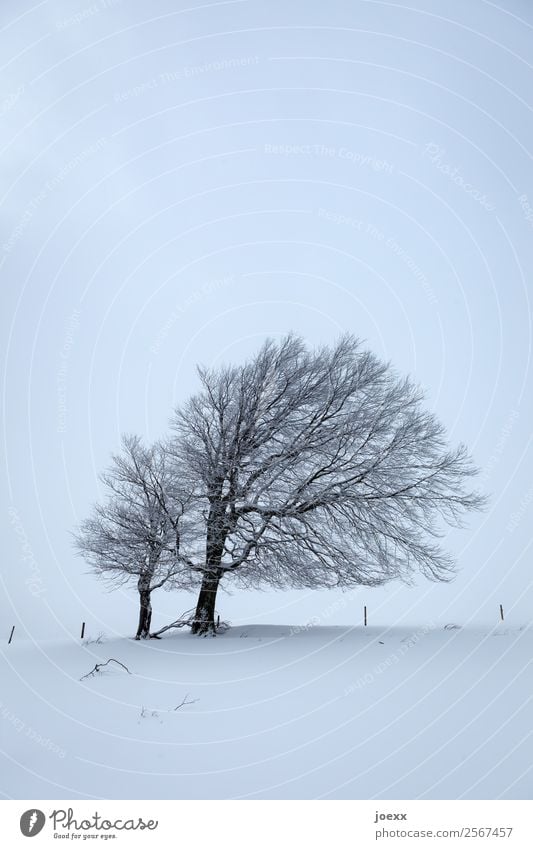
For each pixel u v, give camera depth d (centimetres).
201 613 1750
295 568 1766
